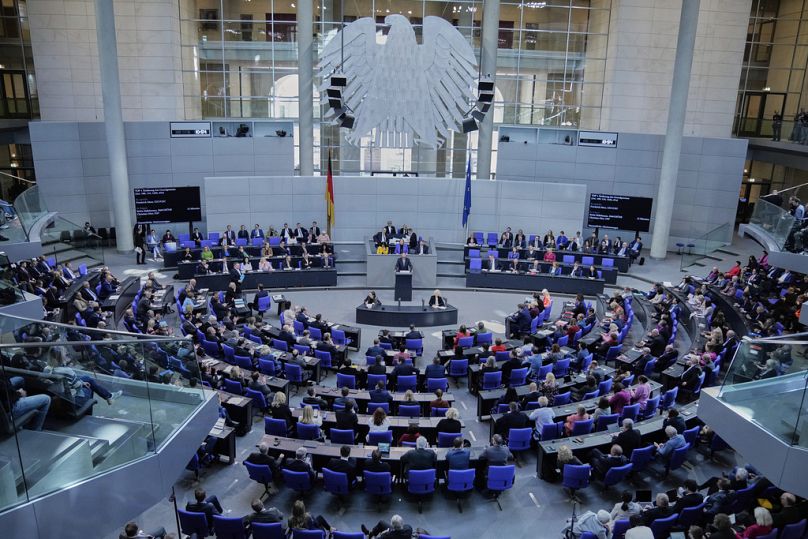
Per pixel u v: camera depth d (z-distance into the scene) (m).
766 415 8.34
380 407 12.19
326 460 10.66
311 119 26.53
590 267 23.36
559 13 28.38
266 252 23.27
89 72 27.23
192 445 8.43
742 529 8.37
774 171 32.34
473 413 13.91
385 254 22.97
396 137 25.30
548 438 11.40
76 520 6.52
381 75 24.77
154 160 26.50
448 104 25.27
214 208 24.89
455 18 28.05
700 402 9.80
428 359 17.03
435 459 10.08
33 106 28.00
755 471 10.14
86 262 23.06
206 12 27.88
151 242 25.22
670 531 8.32
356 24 24.52
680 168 27.62
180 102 28.08
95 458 6.77
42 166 25.31
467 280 23.36
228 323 16.58
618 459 10.32
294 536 8.38
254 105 28.94
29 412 6.09
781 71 30.20
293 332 16.77
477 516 10.14
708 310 18.14
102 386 7.00
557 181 28.02
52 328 7.58
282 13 27.94
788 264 16.64
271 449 10.63
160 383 7.95
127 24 26.77
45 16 26.55
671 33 27.91
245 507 10.31
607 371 14.17
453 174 29.86
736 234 30.50
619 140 27.12
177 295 20.19
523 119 29.39
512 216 26.16
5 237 14.97
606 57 28.80
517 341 16.84
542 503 10.48
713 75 28.59
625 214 26.38
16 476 5.92
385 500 10.48
